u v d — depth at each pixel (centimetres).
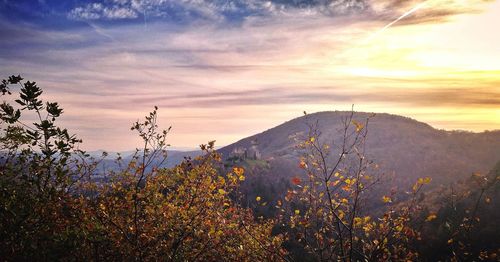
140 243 970
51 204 821
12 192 751
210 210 1065
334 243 826
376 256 791
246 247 1142
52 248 832
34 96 684
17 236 786
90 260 930
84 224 864
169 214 1060
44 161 727
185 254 1055
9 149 759
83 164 931
